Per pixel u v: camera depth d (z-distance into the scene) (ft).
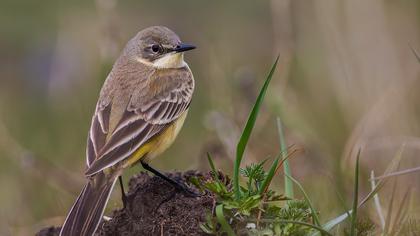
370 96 50.85
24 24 76.89
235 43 73.61
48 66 71.00
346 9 52.11
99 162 32.78
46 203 47.21
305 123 50.01
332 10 52.42
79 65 64.39
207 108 59.93
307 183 42.70
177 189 32.32
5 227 45.52
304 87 56.90
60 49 65.57
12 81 71.87
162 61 38.78
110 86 37.01
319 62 54.90
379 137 47.03
